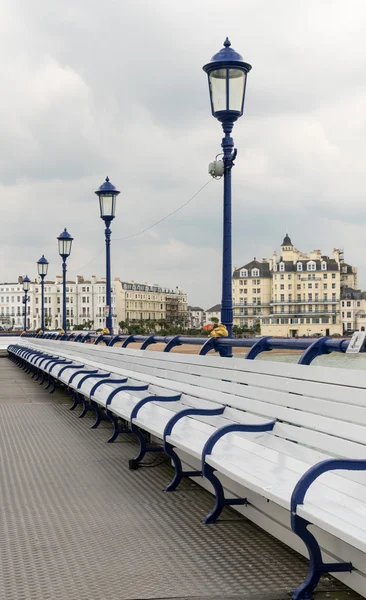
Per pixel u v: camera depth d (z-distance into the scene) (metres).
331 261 158.50
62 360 15.77
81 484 6.26
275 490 3.84
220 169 9.16
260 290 162.50
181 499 5.68
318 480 4.04
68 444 8.43
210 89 9.19
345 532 3.06
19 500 5.69
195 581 3.85
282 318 157.00
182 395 7.07
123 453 7.80
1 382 18.98
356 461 3.50
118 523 5.00
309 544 3.55
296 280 157.88
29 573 4.00
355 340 4.56
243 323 163.50
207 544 4.50
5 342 40.88
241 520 5.04
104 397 8.77
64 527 4.91
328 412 4.25
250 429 4.89
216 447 5.21
